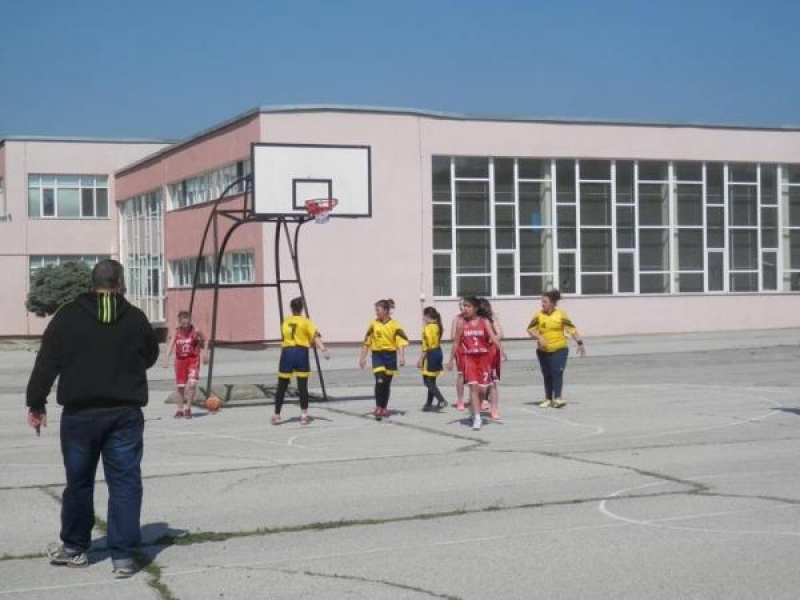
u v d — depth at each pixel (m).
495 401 17.05
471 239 42.66
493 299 42.78
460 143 42.06
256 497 10.84
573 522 9.38
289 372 17.05
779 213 47.28
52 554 8.26
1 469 13.04
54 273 53.91
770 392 21.08
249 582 7.62
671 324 45.22
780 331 45.62
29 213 59.22
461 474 11.95
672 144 45.19
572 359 32.47
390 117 40.75
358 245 40.44
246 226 41.41
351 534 9.10
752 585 7.34
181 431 16.53
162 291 52.62
